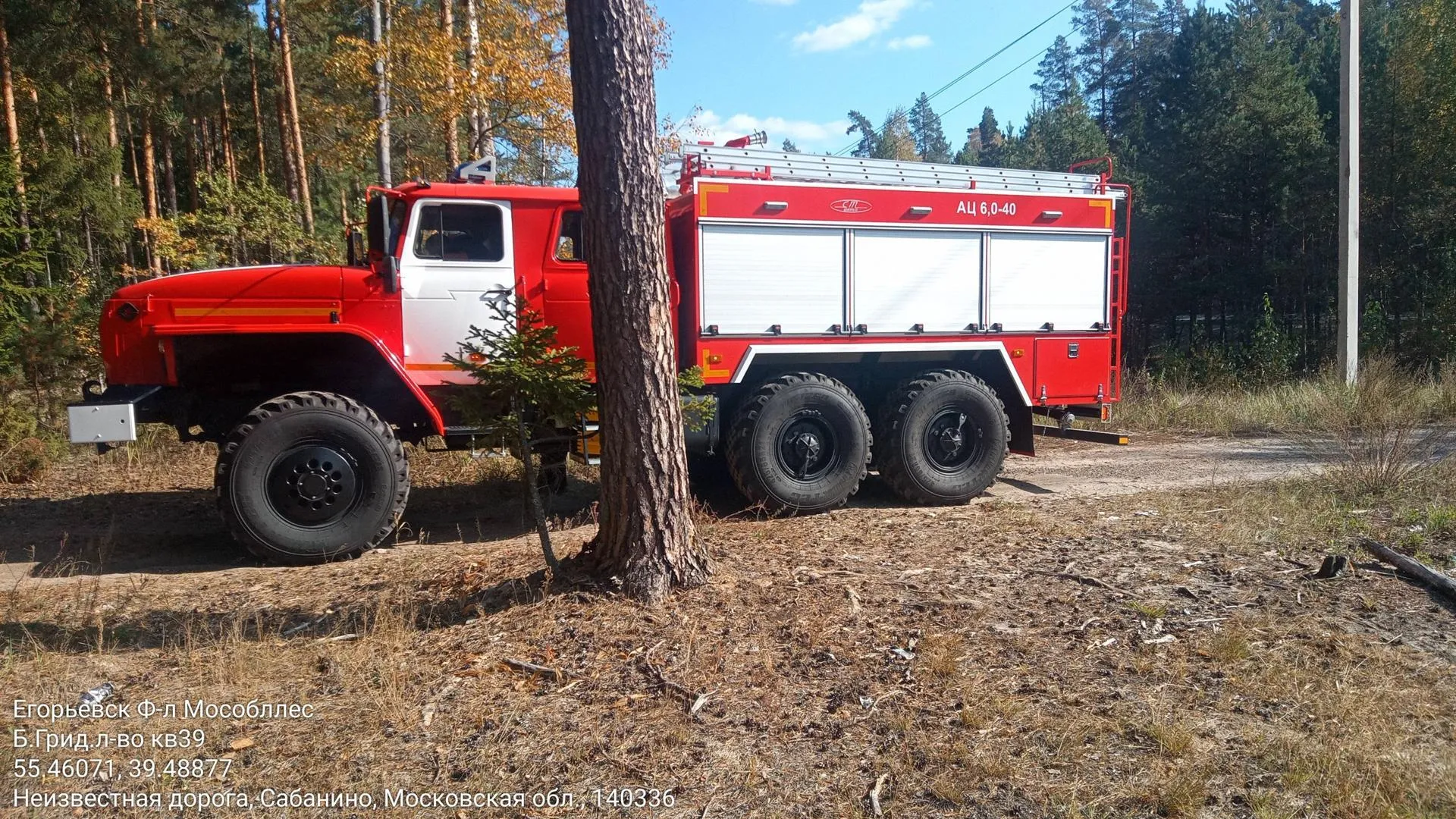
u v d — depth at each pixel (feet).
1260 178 74.43
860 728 10.23
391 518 19.24
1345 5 41.83
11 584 17.39
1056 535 18.94
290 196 65.41
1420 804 8.45
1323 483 22.67
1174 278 82.17
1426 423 35.04
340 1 62.80
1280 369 50.19
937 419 23.50
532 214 20.67
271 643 13.35
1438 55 60.49
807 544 18.53
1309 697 10.73
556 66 50.01
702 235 21.22
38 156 50.96
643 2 13.32
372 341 19.19
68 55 60.85
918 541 18.66
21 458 27.32
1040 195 24.20
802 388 22.11
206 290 18.72
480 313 20.42
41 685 11.86
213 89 73.97
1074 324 24.86
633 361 13.69
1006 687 11.19
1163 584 15.14
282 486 18.57
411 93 51.31
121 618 14.84
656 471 13.98
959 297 23.61
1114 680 11.37
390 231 20.20
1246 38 79.56
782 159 22.26
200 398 20.94
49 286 34.53
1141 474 27.55
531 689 11.36
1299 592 14.60
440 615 14.42
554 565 15.07
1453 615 13.55
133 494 25.96
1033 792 8.85
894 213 22.77
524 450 14.97
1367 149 64.34
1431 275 61.26
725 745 9.91
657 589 13.94
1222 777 9.08
